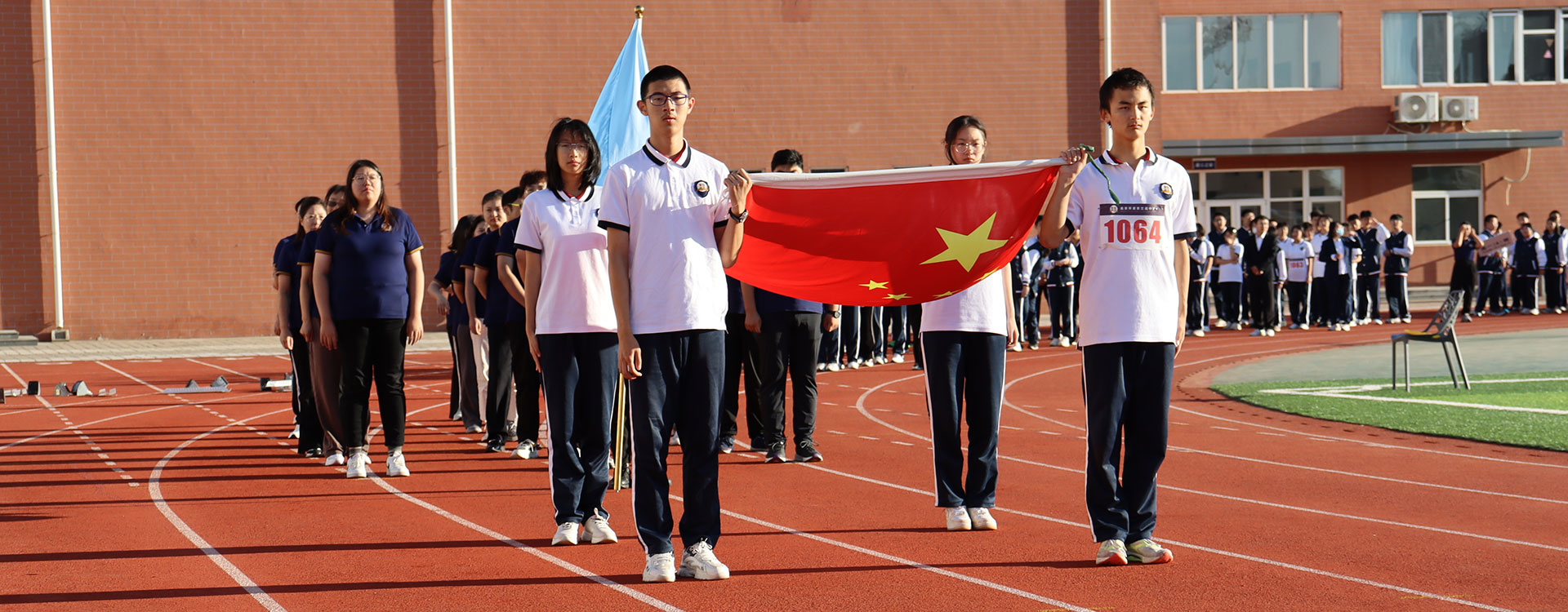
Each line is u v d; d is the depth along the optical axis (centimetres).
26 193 2408
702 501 511
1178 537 581
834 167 2620
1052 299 1958
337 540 592
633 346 500
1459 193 3048
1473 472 758
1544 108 3030
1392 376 1339
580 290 579
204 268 2477
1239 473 771
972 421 612
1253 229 2131
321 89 2492
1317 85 3038
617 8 2566
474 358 1007
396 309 782
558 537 573
